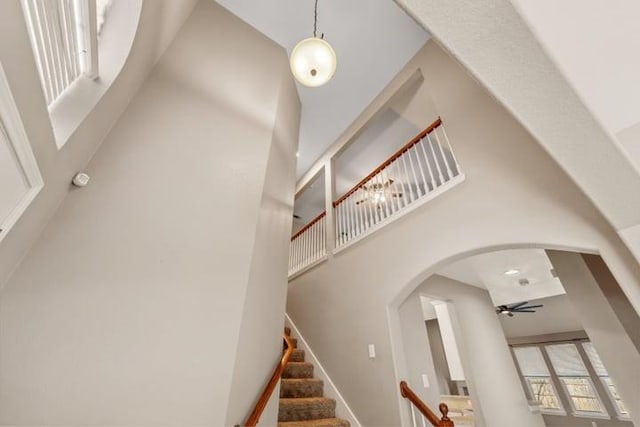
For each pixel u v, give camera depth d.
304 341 4.14
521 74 0.99
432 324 8.84
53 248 1.37
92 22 1.24
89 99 1.38
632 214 1.41
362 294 3.37
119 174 1.67
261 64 2.98
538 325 7.65
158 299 1.51
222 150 2.15
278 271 2.51
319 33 3.45
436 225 2.74
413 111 4.22
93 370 1.27
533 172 2.15
